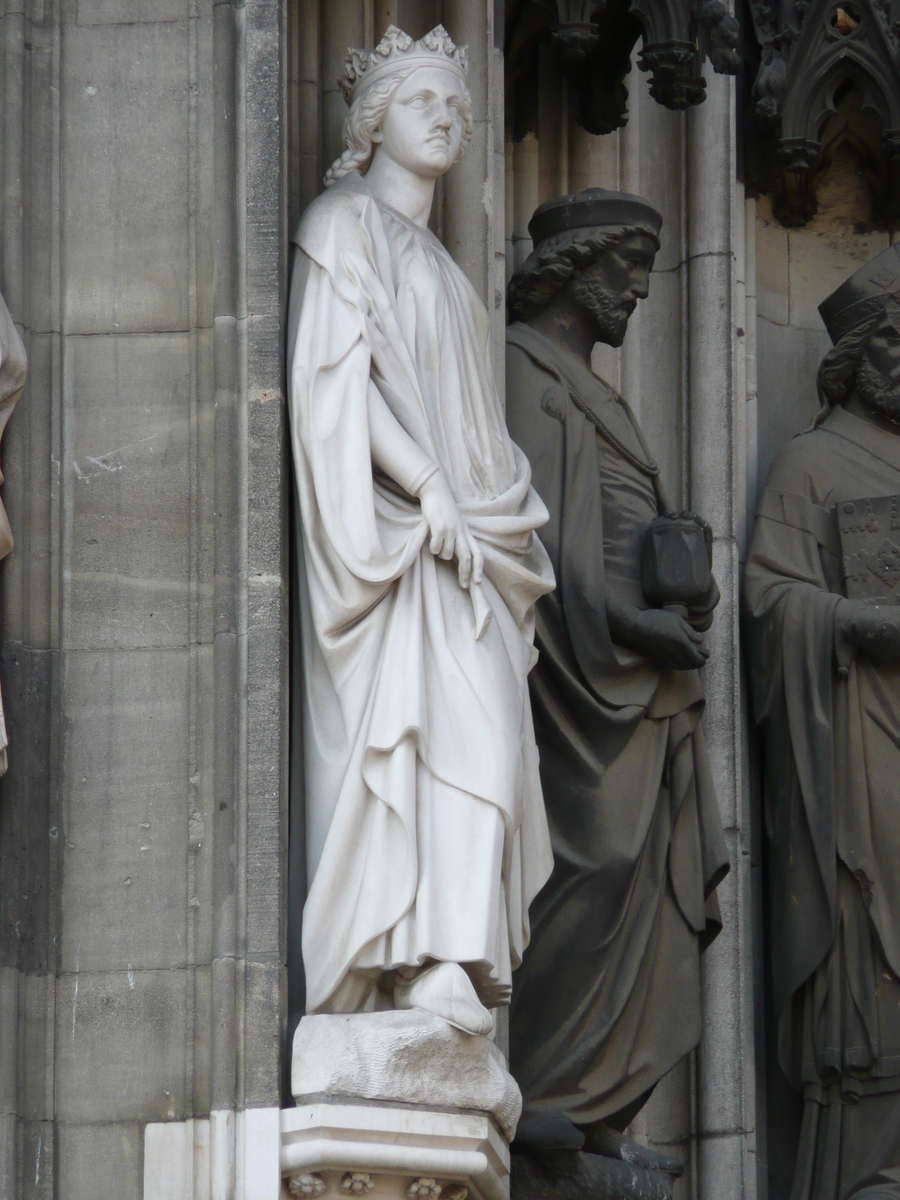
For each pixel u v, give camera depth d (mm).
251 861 18375
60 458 19250
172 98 19781
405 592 18875
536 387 21891
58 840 18734
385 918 18203
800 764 22859
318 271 19484
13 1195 18062
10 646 18875
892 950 22578
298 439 19109
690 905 21734
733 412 23922
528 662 19703
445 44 20562
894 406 23703
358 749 18531
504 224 22844
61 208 19625
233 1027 18094
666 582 21719
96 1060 18359
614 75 23297
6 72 19562
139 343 19422
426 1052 18031
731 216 24250
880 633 22844
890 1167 22375
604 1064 21156
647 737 21719
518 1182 20734
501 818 18578
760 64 24750
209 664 18859
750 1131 22750
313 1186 17875
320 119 20906
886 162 25141
